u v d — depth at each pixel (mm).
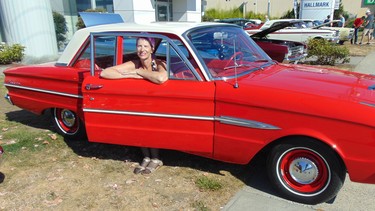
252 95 3135
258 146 3195
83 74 4238
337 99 2930
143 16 15438
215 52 3688
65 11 13609
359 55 13680
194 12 20547
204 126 3379
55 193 3561
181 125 3455
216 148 3412
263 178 3740
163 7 19469
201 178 3740
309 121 2949
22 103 5062
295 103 2980
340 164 2998
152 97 3477
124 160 4262
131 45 4059
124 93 3572
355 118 2783
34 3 10945
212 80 3361
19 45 11016
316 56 12367
